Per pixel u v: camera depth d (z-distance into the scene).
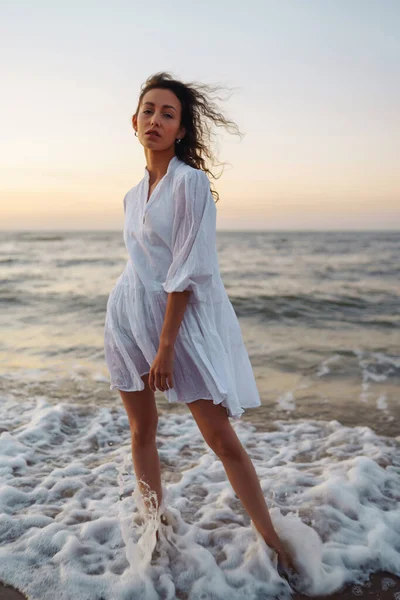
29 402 4.27
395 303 11.26
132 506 2.49
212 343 1.87
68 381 5.06
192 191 1.80
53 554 2.12
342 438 3.44
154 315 1.90
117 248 36.34
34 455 3.20
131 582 1.91
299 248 36.19
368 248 36.12
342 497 2.53
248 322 9.23
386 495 2.64
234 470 1.99
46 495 2.64
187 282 1.77
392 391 4.81
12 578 1.96
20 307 10.70
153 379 1.84
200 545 2.18
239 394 2.01
